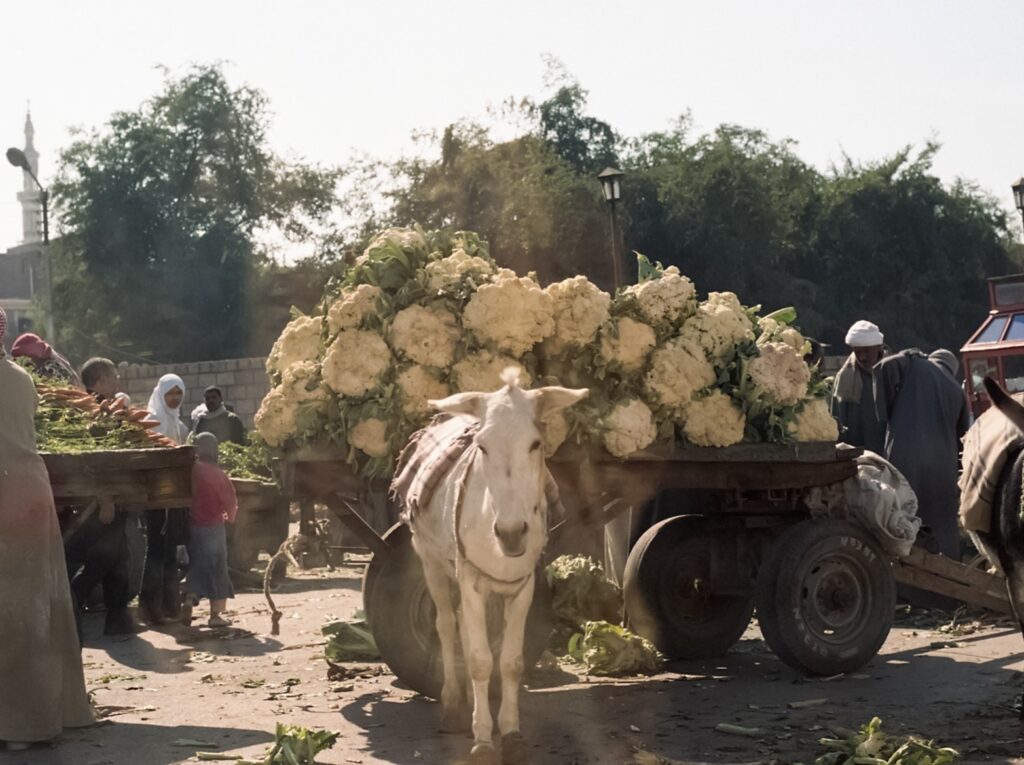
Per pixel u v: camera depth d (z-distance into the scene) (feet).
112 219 170.19
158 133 173.47
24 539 22.50
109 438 29.91
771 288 167.84
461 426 22.13
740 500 26.55
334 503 25.09
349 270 26.08
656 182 167.22
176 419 48.44
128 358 166.30
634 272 158.71
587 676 27.53
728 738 21.33
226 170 173.47
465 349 24.29
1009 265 190.80
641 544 29.01
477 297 24.25
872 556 26.84
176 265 169.48
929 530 35.40
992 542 23.73
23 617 22.29
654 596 28.81
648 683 26.55
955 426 36.40
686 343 25.08
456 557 20.16
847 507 27.48
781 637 26.05
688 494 31.89
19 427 22.98
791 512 27.91
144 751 21.68
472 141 160.76
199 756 21.01
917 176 184.14
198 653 33.12
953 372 38.27
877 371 36.52
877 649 26.84
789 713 23.22
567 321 24.57
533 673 27.22
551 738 21.68
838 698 24.47
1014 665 27.27
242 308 171.22
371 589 24.75
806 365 26.21
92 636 36.81
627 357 24.71
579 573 30.25
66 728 23.58
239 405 104.99
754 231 166.81
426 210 161.89
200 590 37.45
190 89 173.37
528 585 20.04
